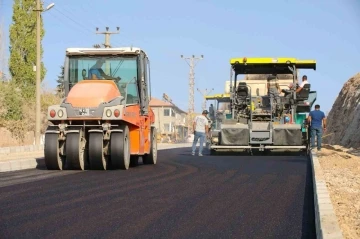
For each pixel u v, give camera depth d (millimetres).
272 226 9391
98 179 16062
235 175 17156
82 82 20031
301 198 12359
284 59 30109
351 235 7980
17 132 47125
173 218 9992
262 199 12180
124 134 19234
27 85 56500
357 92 46219
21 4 56719
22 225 9375
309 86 29953
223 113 35344
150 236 8602
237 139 29281
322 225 8047
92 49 21094
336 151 26625
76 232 8867
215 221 9742
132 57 21016
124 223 9539
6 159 24625
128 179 16062
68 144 18891
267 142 28938
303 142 29453
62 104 18969
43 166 22531
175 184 14781
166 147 45469
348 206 10672
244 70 31375
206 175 17203
